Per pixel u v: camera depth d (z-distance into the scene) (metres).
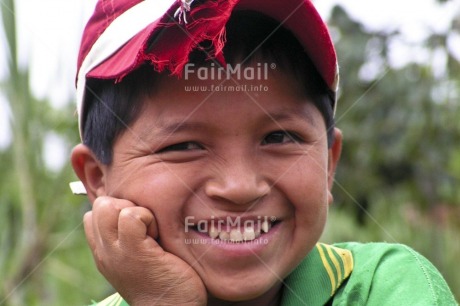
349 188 3.59
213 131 1.48
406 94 3.47
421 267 1.59
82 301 3.39
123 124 1.56
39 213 3.30
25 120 3.26
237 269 1.51
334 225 3.45
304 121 1.55
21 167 3.28
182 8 1.43
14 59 3.22
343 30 3.56
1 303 3.21
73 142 3.28
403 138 3.48
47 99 3.30
